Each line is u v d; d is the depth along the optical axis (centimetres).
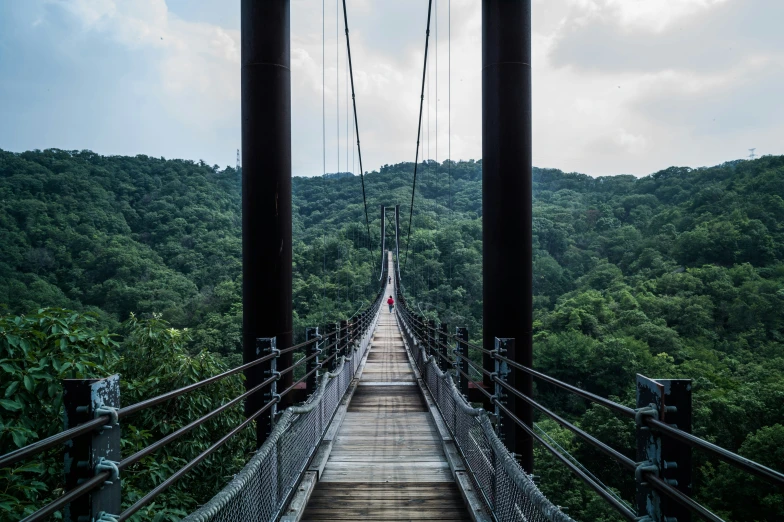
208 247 5391
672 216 6969
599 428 1748
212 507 196
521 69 576
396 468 444
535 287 5959
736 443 1767
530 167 584
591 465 1714
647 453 148
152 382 508
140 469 445
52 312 394
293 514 327
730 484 1491
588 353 2927
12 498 301
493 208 580
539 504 201
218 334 2680
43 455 361
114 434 160
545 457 1773
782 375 2525
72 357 366
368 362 1251
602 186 11094
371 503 367
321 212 8312
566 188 11181
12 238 4331
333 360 723
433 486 400
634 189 9625
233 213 6969
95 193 5922
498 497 293
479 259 5544
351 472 435
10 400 325
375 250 6353
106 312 3591
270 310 557
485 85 591
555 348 3041
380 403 750
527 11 582
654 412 143
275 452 311
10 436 324
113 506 156
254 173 556
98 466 149
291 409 352
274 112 556
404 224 7269
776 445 1459
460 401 433
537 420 2627
